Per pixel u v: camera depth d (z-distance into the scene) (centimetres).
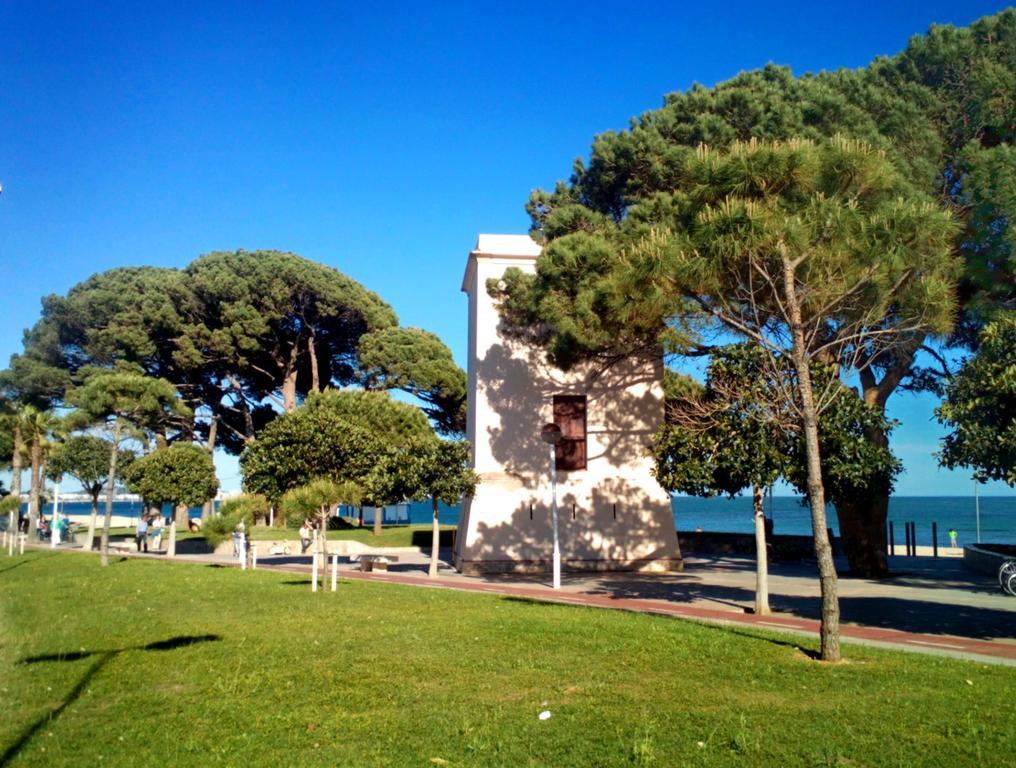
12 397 4306
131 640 1082
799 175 1003
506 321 2309
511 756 587
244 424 4756
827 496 1391
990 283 1515
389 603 1491
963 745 604
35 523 4141
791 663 916
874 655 981
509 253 2572
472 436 2631
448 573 2447
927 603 1638
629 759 575
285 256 4294
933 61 1986
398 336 4503
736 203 970
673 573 2411
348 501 1781
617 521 2477
